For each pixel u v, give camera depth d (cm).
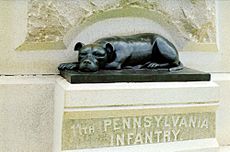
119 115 89
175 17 111
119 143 90
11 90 96
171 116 94
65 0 101
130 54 98
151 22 111
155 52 102
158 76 92
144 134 92
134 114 90
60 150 87
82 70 92
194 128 96
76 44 98
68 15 102
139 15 110
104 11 104
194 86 93
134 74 91
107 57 95
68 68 96
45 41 101
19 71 101
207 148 96
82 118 87
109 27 107
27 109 98
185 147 94
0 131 96
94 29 106
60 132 88
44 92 99
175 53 102
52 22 100
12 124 97
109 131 89
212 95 95
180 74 94
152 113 92
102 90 86
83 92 85
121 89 87
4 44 99
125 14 108
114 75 89
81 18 103
